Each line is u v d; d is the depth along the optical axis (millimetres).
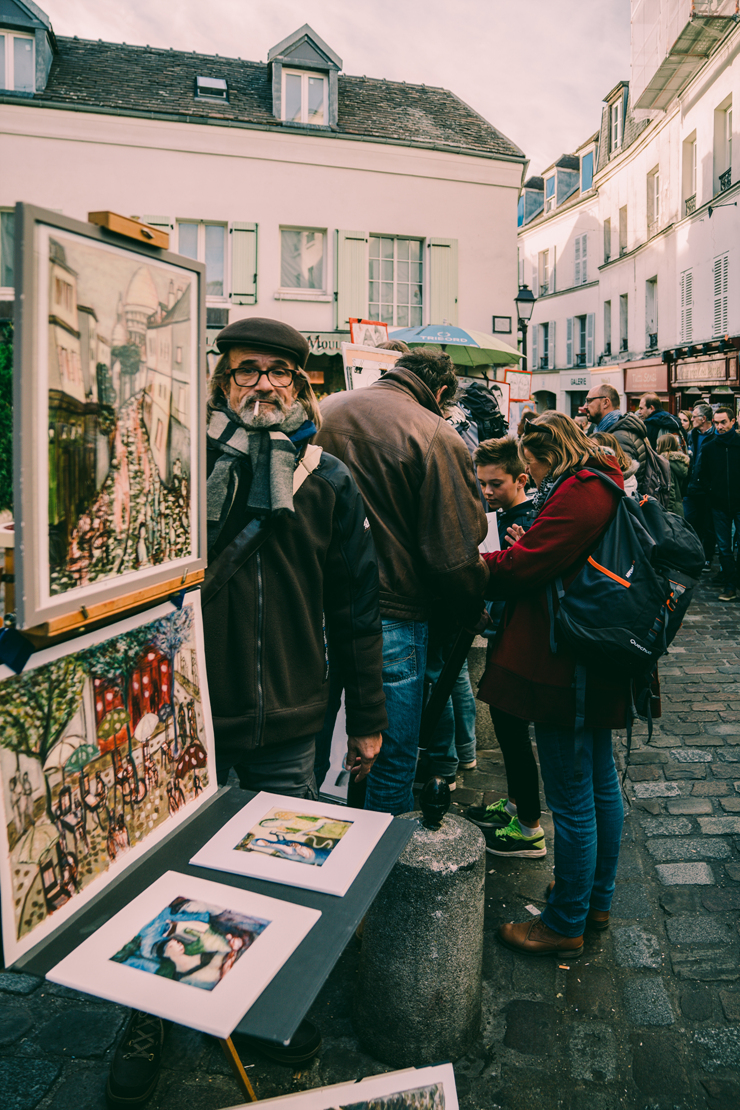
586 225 26875
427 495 2336
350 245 14039
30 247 923
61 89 12812
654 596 2152
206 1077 1987
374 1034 2053
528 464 2438
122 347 1142
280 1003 1042
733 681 5293
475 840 2070
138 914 1192
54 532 1016
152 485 1260
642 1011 2242
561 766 2346
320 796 3018
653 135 20609
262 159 13492
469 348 10586
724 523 7828
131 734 1297
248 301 13695
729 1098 1952
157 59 14156
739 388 15578
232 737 1813
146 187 12992
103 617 1146
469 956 2023
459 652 2787
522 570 2250
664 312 20141
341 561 1979
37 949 1083
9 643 1014
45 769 1098
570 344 28516
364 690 2037
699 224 17484
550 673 2277
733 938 2580
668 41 16797
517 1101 1935
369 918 2033
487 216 14766
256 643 1822
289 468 1792
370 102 15008
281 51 13633
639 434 5480
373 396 2479
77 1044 2104
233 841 1409
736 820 3375
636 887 2879
